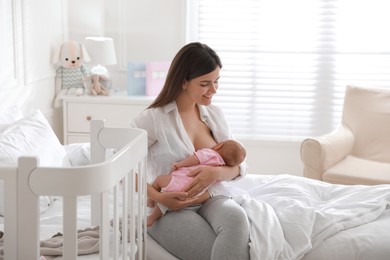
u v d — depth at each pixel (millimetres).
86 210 2646
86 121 4262
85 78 4340
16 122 2895
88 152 2973
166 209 2500
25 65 3719
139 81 4367
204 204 2547
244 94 4715
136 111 4238
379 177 3619
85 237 2246
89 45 4312
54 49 4305
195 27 4703
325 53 4613
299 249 2346
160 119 2611
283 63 4660
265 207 2516
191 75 2570
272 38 4645
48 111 4238
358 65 4613
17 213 1695
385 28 4570
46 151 2779
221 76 4711
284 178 2973
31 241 1705
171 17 4602
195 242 2383
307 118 4695
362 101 4203
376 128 4109
